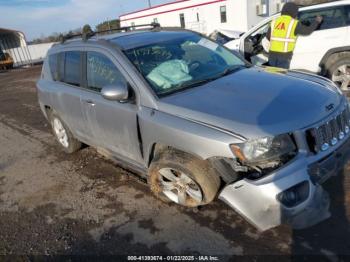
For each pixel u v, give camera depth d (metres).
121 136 3.64
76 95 4.19
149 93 3.19
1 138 6.94
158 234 3.15
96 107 3.83
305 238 2.80
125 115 3.42
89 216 3.60
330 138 2.75
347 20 5.92
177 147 2.91
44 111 5.44
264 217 2.58
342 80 6.19
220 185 2.92
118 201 3.79
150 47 3.71
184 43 3.99
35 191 4.36
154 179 3.33
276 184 2.49
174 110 2.98
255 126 2.57
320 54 6.20
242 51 7.20
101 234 3.28
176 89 3.29
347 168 3.64
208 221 3.20
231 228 3.06
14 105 10.27
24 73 22.11
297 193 2.55
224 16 25.95
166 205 3.54
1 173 5.11
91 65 3.96
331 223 2.89
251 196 2.59
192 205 3.16
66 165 4.97
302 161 2.57
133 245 3.07
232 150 2.57
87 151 5.34
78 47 4.24
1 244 3.36
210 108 2.87
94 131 4.13
